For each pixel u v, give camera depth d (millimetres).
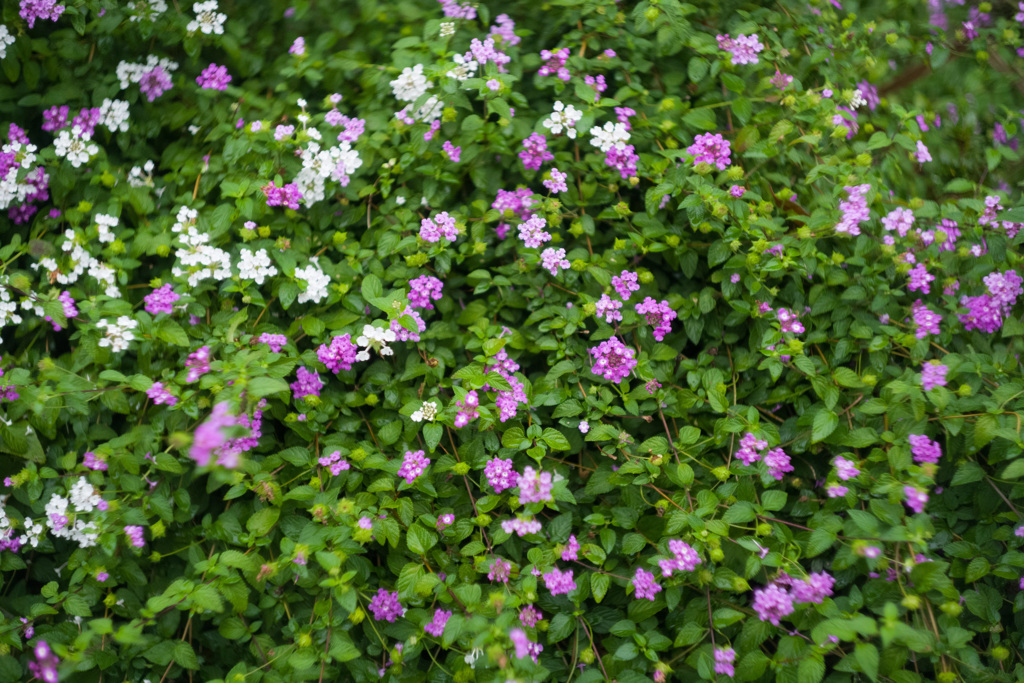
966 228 620
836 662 559
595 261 607
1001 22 815
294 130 626
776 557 524
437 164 625
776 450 557
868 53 750
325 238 622
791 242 589
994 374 586
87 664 541
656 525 562
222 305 601
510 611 521
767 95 654
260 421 568
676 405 589
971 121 764
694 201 574
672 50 645
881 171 665
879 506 528
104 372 547
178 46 678
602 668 542
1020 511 572
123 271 597
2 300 585
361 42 676
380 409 595
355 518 537
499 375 564
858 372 598
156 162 667
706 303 607
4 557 574
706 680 537
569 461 602
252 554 556
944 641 527
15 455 577
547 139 629
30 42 650
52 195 633
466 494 581
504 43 644
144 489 568
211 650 590
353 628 570
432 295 593
